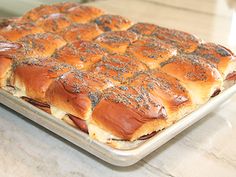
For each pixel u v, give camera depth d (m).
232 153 0.25
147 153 0.22
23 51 0.31
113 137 0.23
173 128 0.24
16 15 0.48
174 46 0.34
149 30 0.38
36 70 0.28
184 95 0.26
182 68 0.29
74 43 0.33
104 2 0.57
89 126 0.24
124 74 0.28
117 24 0.39
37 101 0.27
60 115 0.25
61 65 0.29
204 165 0.24
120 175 0.23
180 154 0.25
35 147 0.25
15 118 0.28
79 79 0.26
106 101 0.24
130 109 0.23
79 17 0.41
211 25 0.49
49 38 0.34
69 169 0.23
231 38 0.44
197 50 0.33
